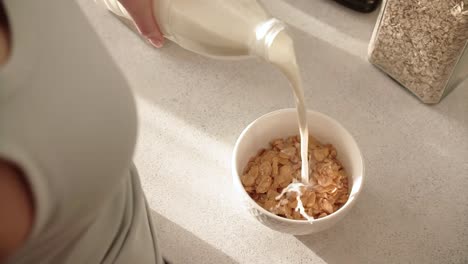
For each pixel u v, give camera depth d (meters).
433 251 0.88
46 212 0.50
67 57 0.53
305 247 0.89
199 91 1.01
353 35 1.05
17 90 0.47
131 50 1.05
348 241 0.89
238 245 0.90
